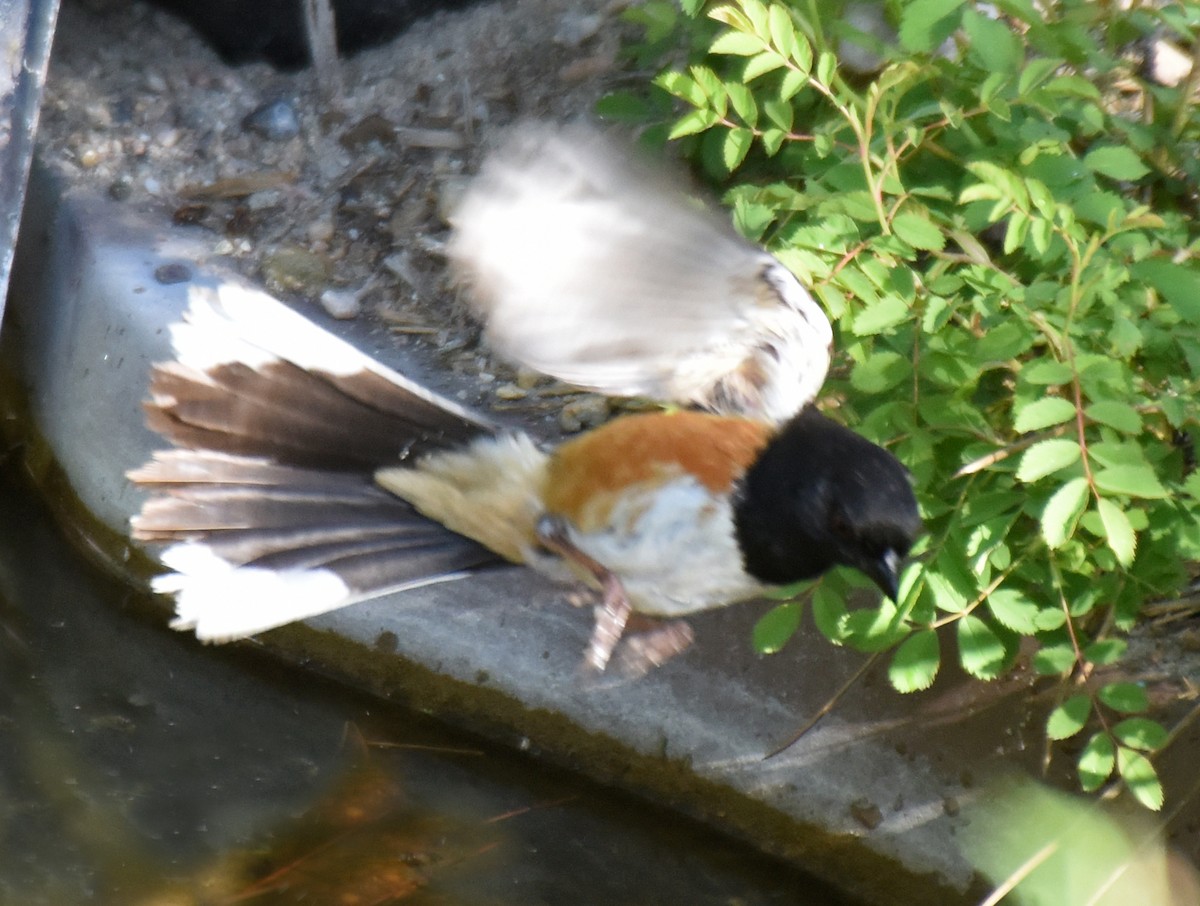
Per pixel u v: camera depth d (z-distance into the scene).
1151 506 7.65
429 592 9.21
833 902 8.52
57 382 10.44
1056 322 7.52
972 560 7.62
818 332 6.14
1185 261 8.45
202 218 11.24
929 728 8.52
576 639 8.98
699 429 6.19
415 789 8.89
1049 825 8.11
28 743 8.96
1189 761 8.26
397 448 6.46
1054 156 7.96
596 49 11.77
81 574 10.08
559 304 5.91
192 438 6.34
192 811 8.62
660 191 5.68
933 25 8.42
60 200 11.17
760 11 8.09
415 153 11.62
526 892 8.41
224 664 9.51
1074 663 8.06
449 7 12.28
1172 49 10.36
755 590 6.36
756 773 8.62
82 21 12.41
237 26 12.06
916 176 8.87
